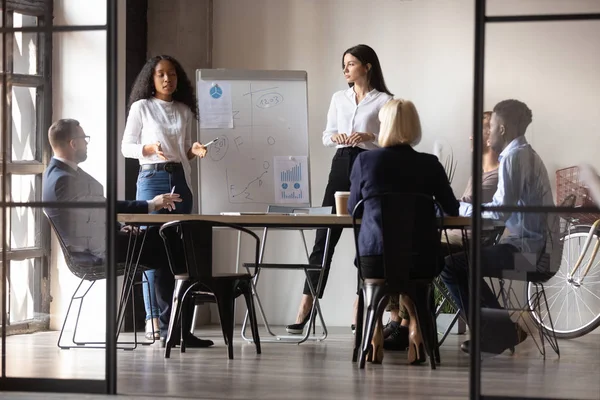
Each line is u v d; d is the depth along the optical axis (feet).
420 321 18.12
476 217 14.08
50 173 19.70
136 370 17.71
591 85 24.30
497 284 19.77
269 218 18.39
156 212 22.93
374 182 18.11
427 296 18.25
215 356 19.94
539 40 24.50
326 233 23.90
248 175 24.94
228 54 27.73
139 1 26.48
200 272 19.07
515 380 16.67
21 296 22.68
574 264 24.12
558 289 24.43
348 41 26.84
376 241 18.08
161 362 18.89
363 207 18.48
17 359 18.86
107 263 15.10
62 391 15.20
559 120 24.49
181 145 23.36
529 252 18.39
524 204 18.33
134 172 25.86
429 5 26.22
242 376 17.03
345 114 24.45
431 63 26.22
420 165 18.17
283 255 27.35
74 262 20.13
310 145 27.12
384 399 14.69
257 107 25.14
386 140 18.37
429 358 18.83
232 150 24.94
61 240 19.94
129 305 25.64
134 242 20.65
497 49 24.70
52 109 23.82
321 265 22.68
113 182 15.10
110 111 15.03
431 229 18.01
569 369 18.20
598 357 20.11
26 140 21.89
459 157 26.02
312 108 27.09
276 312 27.43
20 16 23.22
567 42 24.39
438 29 26.17
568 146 24.45
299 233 27.22
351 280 26.94
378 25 26.61
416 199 17.85
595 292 24.13
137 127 23.18
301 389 15.62
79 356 19.52
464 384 16.30
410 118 18.31
